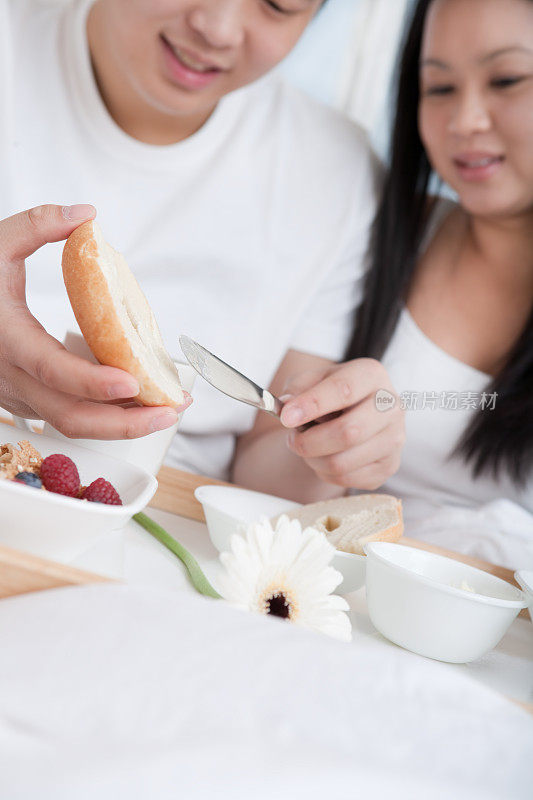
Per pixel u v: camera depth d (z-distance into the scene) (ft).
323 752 1.41
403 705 1.50
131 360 2.06
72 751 1.39
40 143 4.11
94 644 1.51
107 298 2.03
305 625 1.99
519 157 3.82
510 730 1.51
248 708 1.45
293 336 4.51
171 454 4.09
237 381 2.41
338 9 7.00
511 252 4.29
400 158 4.26
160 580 2.09
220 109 4.24
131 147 4.11
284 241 4.42
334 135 4.60
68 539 1.89
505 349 4.35
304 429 2.96
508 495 4.19
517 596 2.21
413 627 2.08
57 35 4.09
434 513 3.98
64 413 2.14
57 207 2.14
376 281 4.40
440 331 4.44
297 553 2.03
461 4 3.71
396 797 1.38
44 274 3.98
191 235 4.25
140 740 1.41
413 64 4.13
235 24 3.32
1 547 1.71
